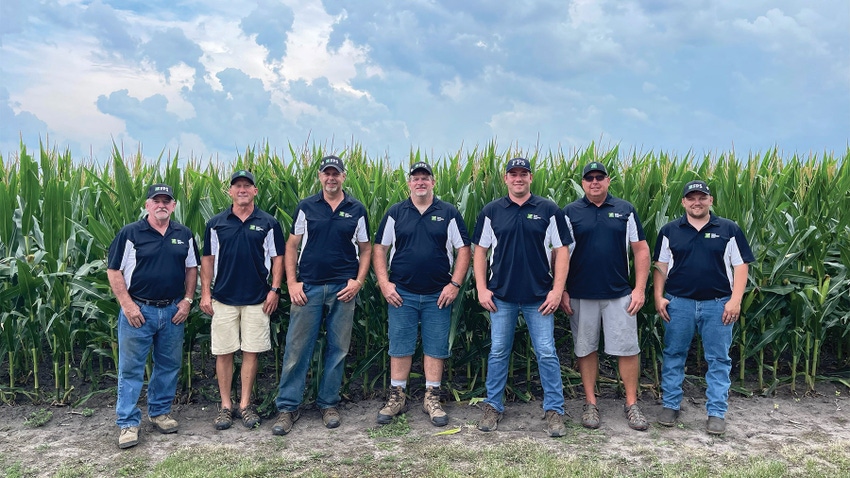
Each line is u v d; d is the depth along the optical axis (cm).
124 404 417
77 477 369
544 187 551
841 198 580
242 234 430
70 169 717
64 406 496
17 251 506
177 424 447
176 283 419
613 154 656
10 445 422
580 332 440
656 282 447
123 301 405
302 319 439
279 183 527
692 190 410
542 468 370
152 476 365
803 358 601
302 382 452
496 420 446
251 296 439
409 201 444
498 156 624
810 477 362
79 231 507
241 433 444
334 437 434
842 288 527
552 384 430
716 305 422
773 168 727
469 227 513
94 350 501
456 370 569
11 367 501
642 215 527
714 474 367
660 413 455
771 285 511
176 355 438
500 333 432
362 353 537
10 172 613
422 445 413
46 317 495
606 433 436
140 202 534
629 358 447
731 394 525
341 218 434
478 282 435
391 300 440
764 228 552
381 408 494
